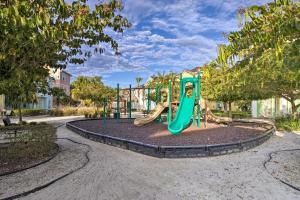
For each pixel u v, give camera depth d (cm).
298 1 329
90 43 632
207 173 544
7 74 535
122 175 529
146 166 602
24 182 482
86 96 3766
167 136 1005
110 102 2958
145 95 3578
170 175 529
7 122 1425
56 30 404
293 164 623
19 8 317
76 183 480
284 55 374
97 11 486
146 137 980
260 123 1700
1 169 566
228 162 641
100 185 468
